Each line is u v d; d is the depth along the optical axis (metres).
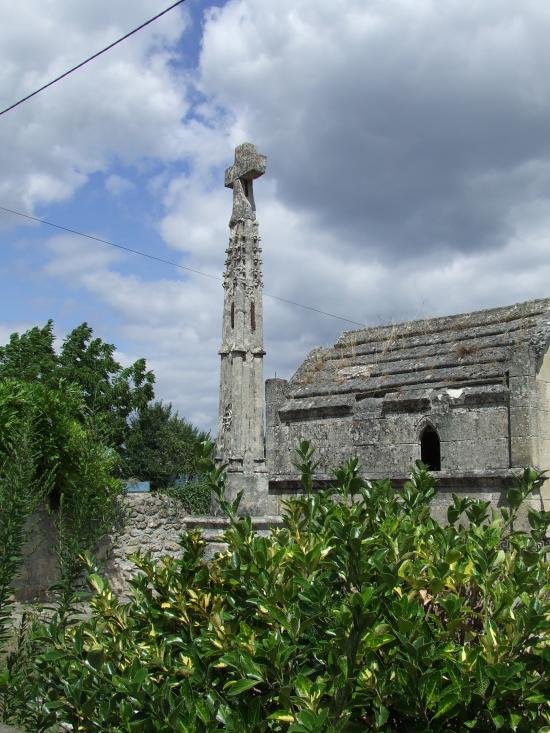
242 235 13.01
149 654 5.43
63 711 5.35
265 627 5.39
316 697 4.37
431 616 5.25
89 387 36.91
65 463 15.17
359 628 4.26
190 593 5.84
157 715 4.54
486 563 5.34
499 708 4.57
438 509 15.70
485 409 15.45
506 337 16.44
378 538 5.61
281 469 18.70
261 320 12.91
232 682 4.58
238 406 12.33
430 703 4.45
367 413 17.30
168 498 20.66
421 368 17.25
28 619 7.95
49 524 15.93
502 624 5.06
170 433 49.47
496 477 14.81
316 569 5.29
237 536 5.72
